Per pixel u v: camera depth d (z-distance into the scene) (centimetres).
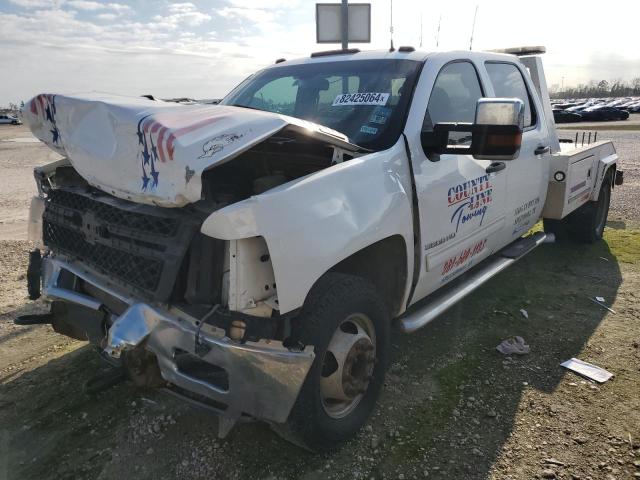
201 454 282
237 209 221
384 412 317
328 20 723
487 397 331
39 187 342
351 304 271
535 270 564
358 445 289
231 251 229
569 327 427
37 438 296
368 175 285
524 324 433
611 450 282
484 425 304
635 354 381
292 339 254
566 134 2253
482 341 404
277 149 316
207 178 283
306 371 239
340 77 380
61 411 320
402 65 364
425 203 327
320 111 364
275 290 242
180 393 266
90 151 263
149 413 316
